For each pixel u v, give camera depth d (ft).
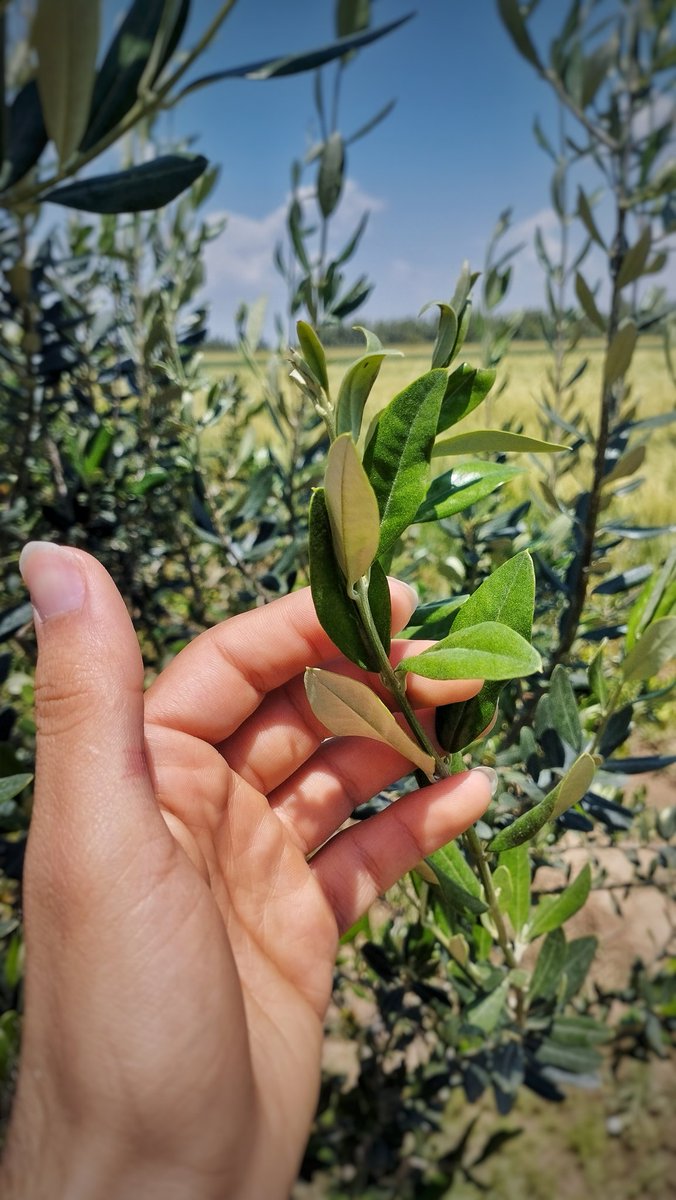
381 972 0.75
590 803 0.58
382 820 0.57
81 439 1.02
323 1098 0.99
